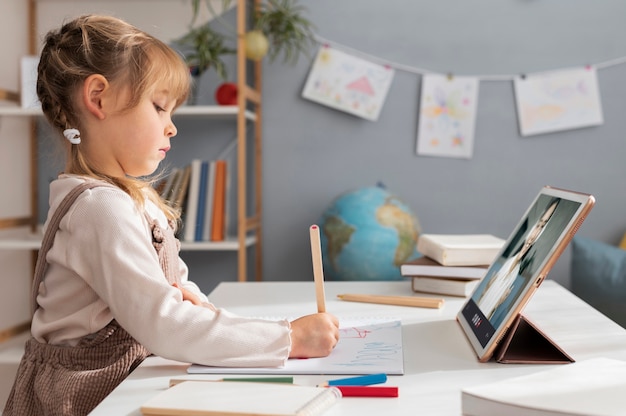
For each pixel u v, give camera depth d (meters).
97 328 0.85
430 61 2.53
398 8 2.53
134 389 0.71
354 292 1.32
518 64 2.50
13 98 2.40
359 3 2.54
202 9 2.56
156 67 0.91
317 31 2.55
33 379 0.87
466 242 1.35
